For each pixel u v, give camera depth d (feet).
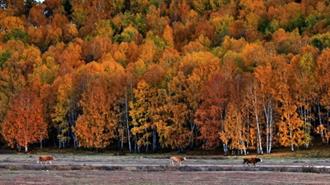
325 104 559.79
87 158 515.91
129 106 651.66
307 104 576.61
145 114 639.76
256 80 581.53
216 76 606.14
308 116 572.92
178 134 608.19
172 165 396.57
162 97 635.66
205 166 378.73
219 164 411.95
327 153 510.58
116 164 422.82
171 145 610.65
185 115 613.52
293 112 552.82
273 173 346.54
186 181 304.71
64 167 396.37
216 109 579.07
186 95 630.33
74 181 312.91
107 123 652.07
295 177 320.91
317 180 304.50
